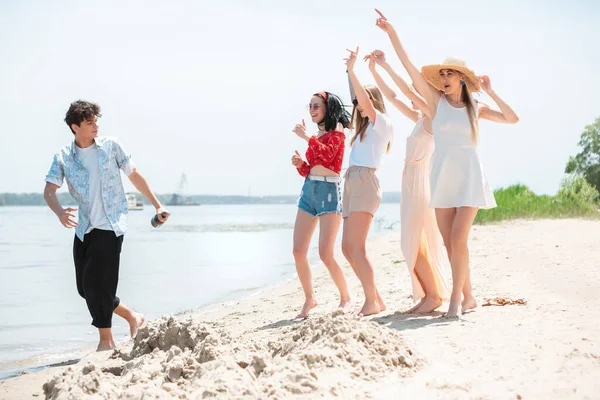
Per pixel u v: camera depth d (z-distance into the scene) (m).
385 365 3.72
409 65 5.56
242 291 9.65
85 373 3.79
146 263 13.93
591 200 20.84
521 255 9.39
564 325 4.59
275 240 22.00
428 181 5.73
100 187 5.97
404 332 4.62
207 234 26.31
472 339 4.31
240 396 3.19
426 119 5.71
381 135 5.97
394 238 16.23
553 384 3.38
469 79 5.38
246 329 5.91
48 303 8.92
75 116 5.90
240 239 22.66
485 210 18.16
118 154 6.12
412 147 5.73
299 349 4.05
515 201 20.34
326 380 3.45
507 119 5.47
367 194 5.93
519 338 4.27
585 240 11.17
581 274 7.25
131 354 4.84
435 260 5.70
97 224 5.92
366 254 5.99
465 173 5.33
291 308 7.21
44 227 39.22
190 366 3.73
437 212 5.43
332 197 6.22
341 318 4.14
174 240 22.14
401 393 3.33
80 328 7.23
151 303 8.60
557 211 20.11
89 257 5.92
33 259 15.46
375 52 5.98
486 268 8.32
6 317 7.86
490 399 3.20
